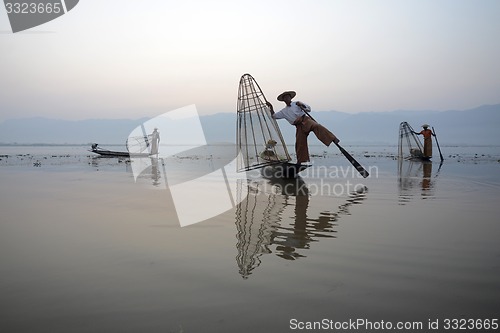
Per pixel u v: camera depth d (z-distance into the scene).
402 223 4.36
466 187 7.77
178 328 1.87
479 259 3.01
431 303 2.18
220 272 2.71
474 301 2.21
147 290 2.36
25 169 12.80
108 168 13.27
